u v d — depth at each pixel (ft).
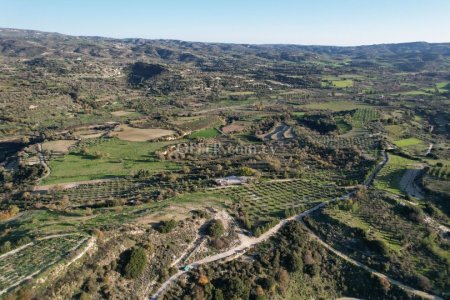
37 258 186.09
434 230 259.39
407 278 222.48
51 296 167.43
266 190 320.50
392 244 245.45
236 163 404.98
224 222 254.27
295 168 391.65
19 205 295.89
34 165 389.60
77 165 395.34
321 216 274.36
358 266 232.32
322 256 241.55
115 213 253.44
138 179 357.20
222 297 200.34
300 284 224.74
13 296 159.12
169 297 191.21
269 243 242.37
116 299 182.91
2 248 193.98
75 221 237.86
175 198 287.69
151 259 209.36
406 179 341.41
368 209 285.23
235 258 225.76
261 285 213.66
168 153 446.60
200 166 398.62
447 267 226.99
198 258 219.82
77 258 189.57
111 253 200.44
